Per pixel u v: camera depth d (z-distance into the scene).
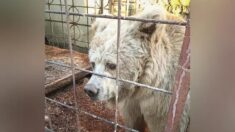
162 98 1.65
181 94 0.84
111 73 1.67
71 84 2.38
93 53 1.73
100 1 2.35
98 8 2.37
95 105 2.14
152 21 0.96
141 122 1.93
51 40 2.75
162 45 1.58
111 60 1.64
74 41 2.66
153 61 1.61
